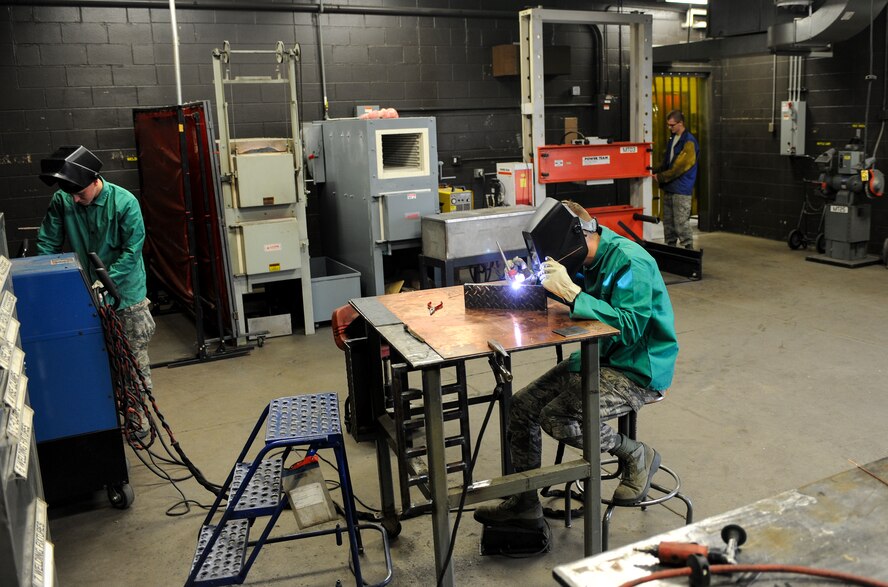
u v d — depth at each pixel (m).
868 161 6.66
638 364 2.42
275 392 4.28
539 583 2.44
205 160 4.88
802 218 7.87
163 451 3.55
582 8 7.93
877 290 5.96
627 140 8.49
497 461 3.32
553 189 7.96
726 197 8.84
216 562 2.36
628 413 2.50
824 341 4.72
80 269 2.84
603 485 3.06
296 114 5.07
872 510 1.45
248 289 5.14
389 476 2.71
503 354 2.02
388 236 5.43
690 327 5.14
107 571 2.61
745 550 1.35
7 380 1.61
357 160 5.53
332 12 6.70
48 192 6.06
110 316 2.90
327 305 5.49
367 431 2.72
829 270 6.73
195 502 3.09
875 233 7.20
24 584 1.41
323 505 2.36
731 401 3.83
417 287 6.01
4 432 1.50
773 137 8.10
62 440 2.87
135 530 2.88
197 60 6.30
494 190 6.48
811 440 3.35
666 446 3.34
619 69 8.30
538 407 2.58
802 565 1.30
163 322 5.94
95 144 6.11
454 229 5.16
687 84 8.82
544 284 2.31
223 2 6.27
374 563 2.60
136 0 6.00
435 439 2.12
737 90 8.45
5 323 1.84
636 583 1.27
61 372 2.83
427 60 7.21
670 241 7.39
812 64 7.55
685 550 1.30
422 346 2.12
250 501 2.39
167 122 5.31
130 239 3.72
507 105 7.68
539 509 2.60
